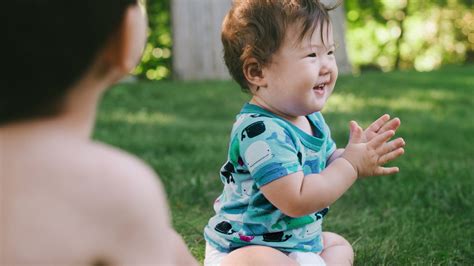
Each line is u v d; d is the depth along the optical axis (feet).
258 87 6.67
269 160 6.19
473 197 10.03
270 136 6.28
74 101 3.57
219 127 15.97
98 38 3.52
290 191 6.12
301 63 6.40
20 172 3.42
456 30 42.63
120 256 3.47
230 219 6.59
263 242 6.45
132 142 13.76
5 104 3.45
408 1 41.06
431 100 20.74
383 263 7.55
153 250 3.56
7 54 3.39
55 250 3.35
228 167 6.67
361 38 42.39
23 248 3.34
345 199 10.14
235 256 6.30
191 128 15.71
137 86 23.57
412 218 9.26
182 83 24.75
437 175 11.30
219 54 28.35
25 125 3.50
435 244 8.21
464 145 14.33
